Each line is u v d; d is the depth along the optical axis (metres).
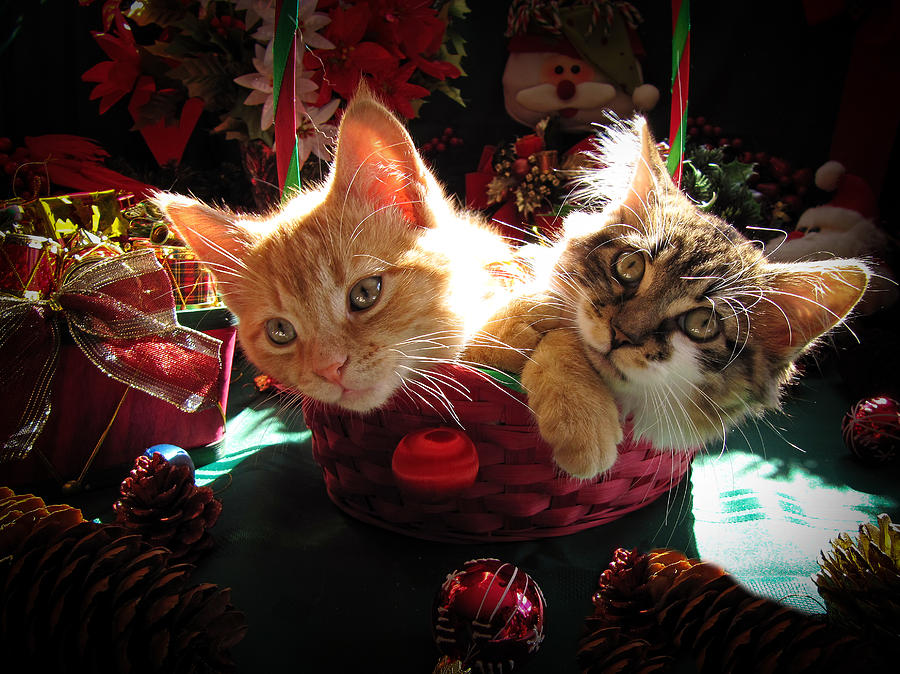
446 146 1.07
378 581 0.43
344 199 0.48
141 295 0.49
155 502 0.44
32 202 0.56
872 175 0.92
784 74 0.95
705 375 0.46
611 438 0.44
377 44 0.70
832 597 0.35
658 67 1.00
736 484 0.55
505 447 0.43
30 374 0.47
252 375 0.77
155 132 0.84
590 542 0.47
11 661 0.30
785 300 0.45
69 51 0.92
